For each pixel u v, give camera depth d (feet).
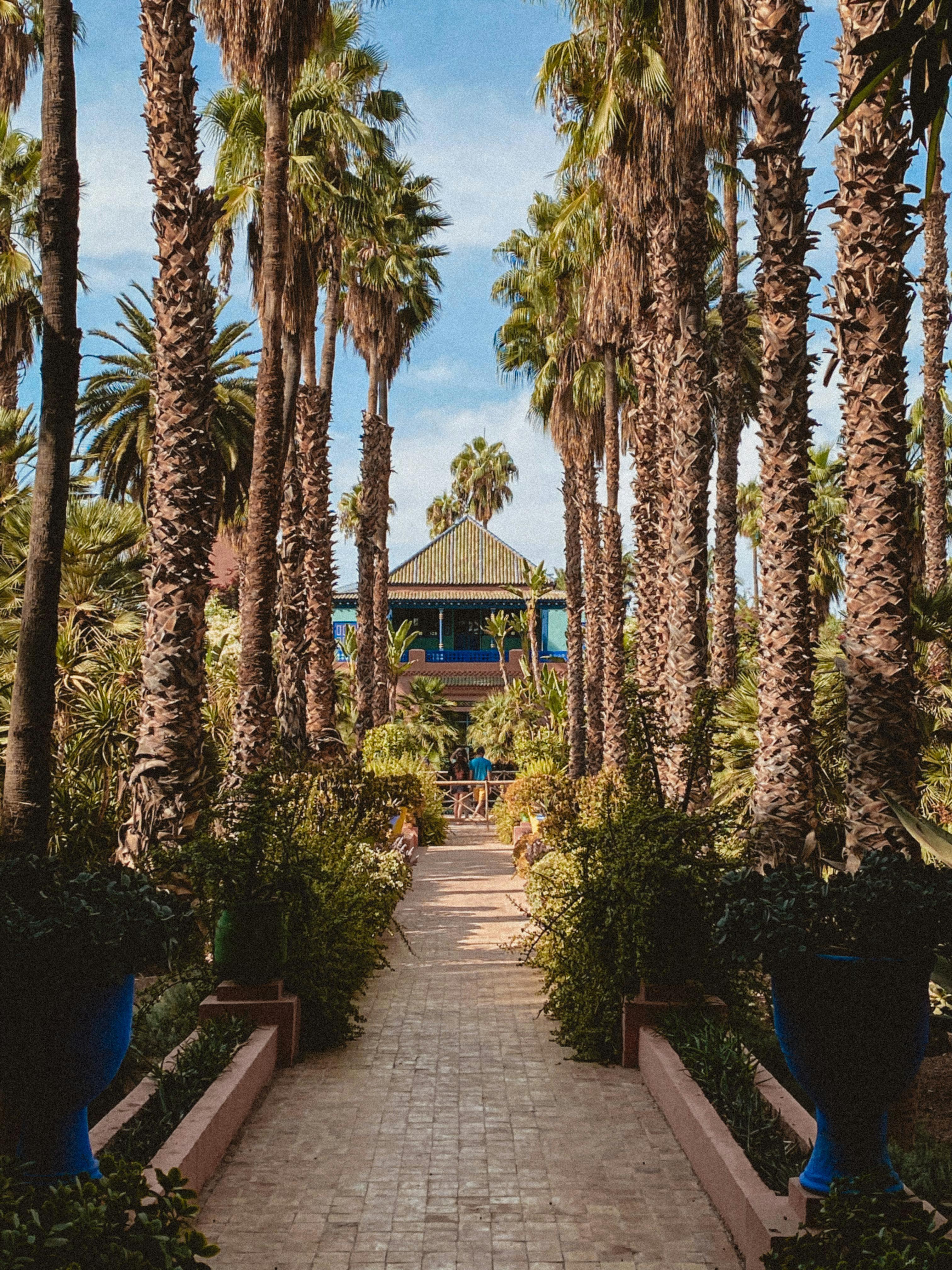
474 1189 18.03
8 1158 11.91
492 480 218.79
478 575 169.89
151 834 33.37
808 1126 17.72
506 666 162.40
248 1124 21.20
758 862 30.04
